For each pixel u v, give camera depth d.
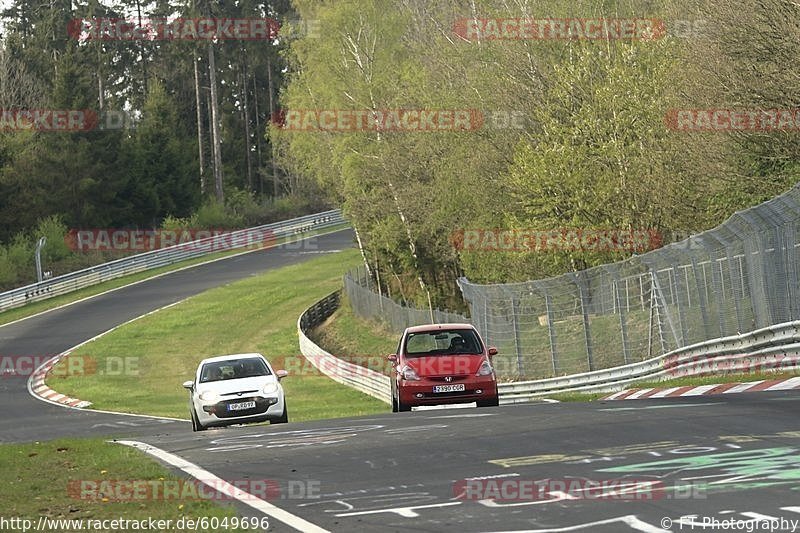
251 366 79.31
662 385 77.06
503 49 153.12
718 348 75.19
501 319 114.56
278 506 31.31
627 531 24.62
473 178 158.88
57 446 56.09
